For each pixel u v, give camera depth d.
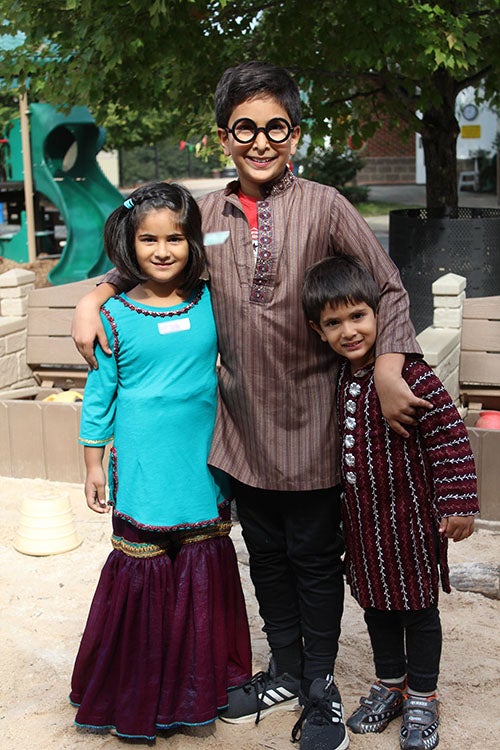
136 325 2.94
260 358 2.86
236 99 2.75
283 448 2.90
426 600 2.86
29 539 4.53
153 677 3.00
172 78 6.77
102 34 5.62
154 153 34.34
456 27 5.84
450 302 5.24
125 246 2.91
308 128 7.14
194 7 5.78
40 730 3.15
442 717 3.14
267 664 3.50
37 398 6.08
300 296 2.82
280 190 2.84
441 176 7.64
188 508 2.98
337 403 2.93
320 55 6.83
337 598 3.05
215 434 3.04
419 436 2.82
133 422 2.97
